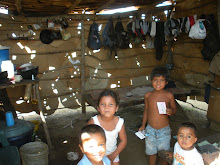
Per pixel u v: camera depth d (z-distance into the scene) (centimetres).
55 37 483
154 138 263
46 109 511
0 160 208
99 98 200
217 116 386
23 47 473
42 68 496
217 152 223
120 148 214
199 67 502
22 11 470
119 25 520
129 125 443
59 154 335
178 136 195
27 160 256
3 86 300
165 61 613
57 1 420
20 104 487
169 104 269
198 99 509
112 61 556
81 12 554
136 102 441
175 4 570
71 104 536
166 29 522
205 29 438
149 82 603
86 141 145
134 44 568
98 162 157
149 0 507
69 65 518
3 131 254
